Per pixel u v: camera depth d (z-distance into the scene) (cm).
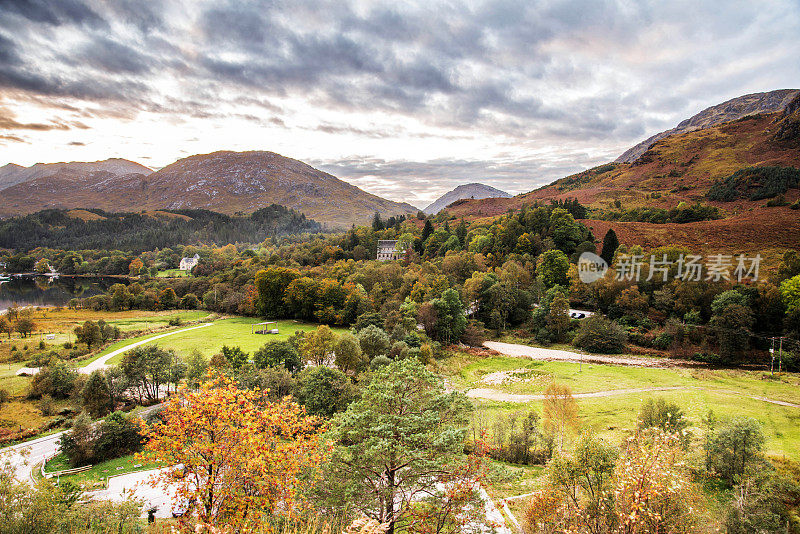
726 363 6225
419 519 1633
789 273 7269
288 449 1407
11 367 6675
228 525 1230
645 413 3325
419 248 14338
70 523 1834
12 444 4216
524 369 6322
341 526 1542
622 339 7038
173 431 1342
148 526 2089
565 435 3684
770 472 2447
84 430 3769
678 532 1321
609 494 1543
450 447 1677
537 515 1775
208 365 5359
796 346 6041
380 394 1817
